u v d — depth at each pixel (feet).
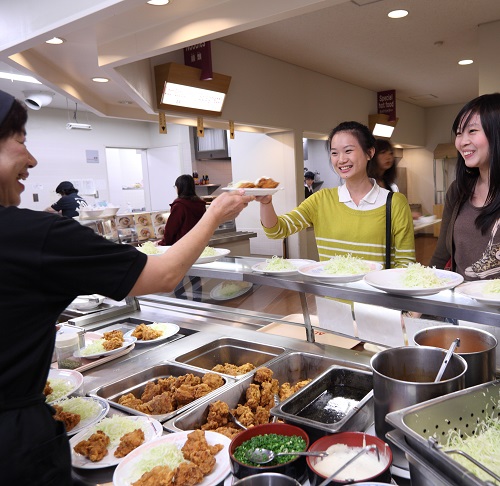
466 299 3.92
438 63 19.17
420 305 3.94
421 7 12.94
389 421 2.62
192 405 4.41
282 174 19.31
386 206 6.53
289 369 5.37
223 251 6.65
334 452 3.06
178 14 8.71
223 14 8.36
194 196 13.48
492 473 2.19
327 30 14.44
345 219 6.83
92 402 4.42
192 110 13.76
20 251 2.54
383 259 6.70
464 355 3.37
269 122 17.16
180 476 3.07
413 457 2.42
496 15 13.73
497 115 4.83
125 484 3.13
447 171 31.09
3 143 2.78
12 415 2.66
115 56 9.45
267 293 8.99
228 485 3.18
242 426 4.19
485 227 5.05
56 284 2.67
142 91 11.87
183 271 3.25
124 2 6.82
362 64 18.78
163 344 6.26
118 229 14.74
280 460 3.05
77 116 27.25
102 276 2.77
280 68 17.65
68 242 2.66
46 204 26.00
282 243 19.75
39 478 2.72
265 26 13.87
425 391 2.96
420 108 31.12
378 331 5.11
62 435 2.92
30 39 8.27
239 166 20.70
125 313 7.89
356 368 4.77
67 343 5.65
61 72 11.12
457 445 2.77
